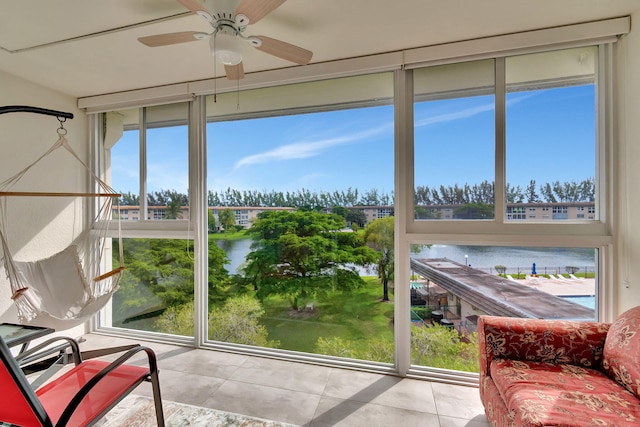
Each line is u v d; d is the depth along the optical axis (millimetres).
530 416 1142
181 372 2318
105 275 2383
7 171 2451
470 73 2201
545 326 1628
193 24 1865
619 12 1784
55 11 1723
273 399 1972
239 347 2689
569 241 1978
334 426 1718
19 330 1717
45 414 1151
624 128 1854
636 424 1089
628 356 1336
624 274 1852
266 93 2674
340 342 2523
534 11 1778
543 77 2086
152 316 2998
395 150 2297
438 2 1691
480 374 1733
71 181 2932
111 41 2039
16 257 2508
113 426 1698
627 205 1833
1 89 2426
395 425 1725
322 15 1795
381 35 2018
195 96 2729
